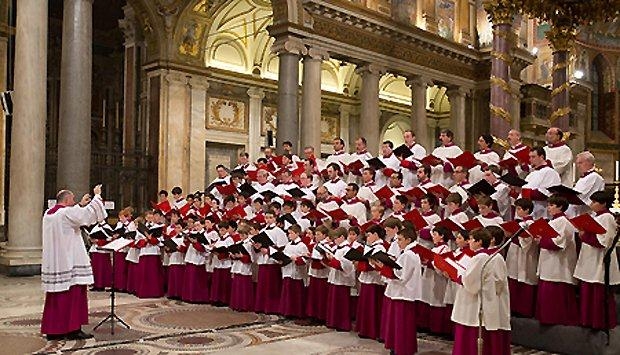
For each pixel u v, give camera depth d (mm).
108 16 25766
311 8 19062
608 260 8031
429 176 10445
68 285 8523
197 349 8320
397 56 22469
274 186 12984
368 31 21203
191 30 21500
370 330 9109
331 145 27375
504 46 15023
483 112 26250
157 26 20844
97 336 8922
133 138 22359
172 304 11781
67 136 14719
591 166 9008
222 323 10117
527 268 8781
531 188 9109
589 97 31922
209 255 11906
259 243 10625
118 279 13109
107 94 25844
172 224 12562
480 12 26203
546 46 31109
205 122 22406
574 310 8367
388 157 11586
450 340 9164
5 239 18625
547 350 8500
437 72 24281
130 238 12508
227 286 11656
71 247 8594
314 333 9500
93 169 19953
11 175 14078
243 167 14258
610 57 32281
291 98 18578
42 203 14250
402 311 8039
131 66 22500
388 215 10367
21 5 14055
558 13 16203
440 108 31719
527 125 27203
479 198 8781
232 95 23609
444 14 24891
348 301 9688
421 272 8391
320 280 10172
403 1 22688
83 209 8609
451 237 8836
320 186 12070
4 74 18906
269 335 9305
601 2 15562
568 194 8406
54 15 24578
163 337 8961
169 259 12484
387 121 30219
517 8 15023
